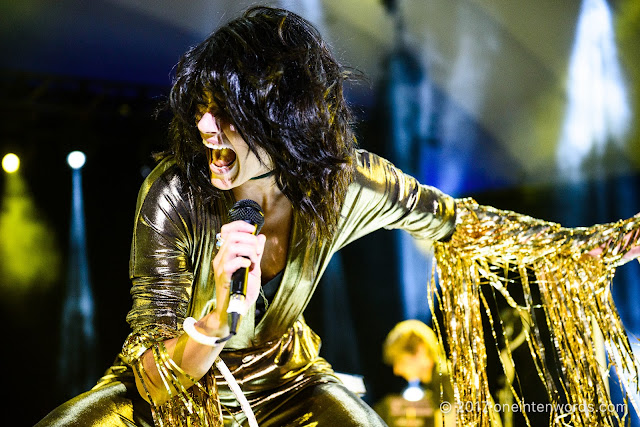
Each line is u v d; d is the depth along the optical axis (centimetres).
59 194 928
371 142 944
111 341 945
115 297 945
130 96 857
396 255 1066
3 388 909
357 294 1059
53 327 930
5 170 888
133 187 944
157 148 903
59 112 842
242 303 138
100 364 937
